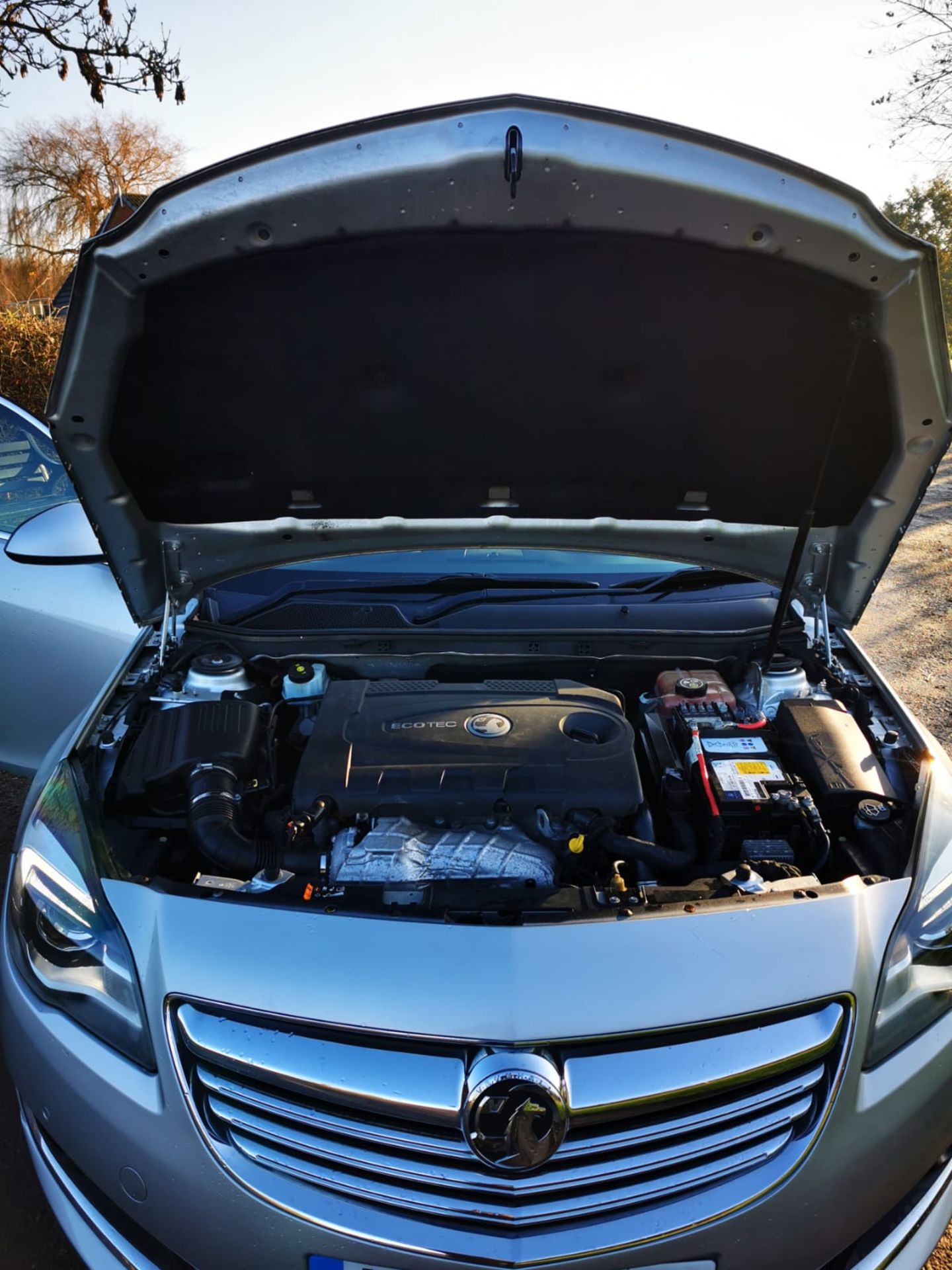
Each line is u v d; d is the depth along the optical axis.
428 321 1.76
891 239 1.51
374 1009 1.32
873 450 1.97
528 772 1.75
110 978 1.48
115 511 2.11
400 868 1.60
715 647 2.45
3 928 1.72
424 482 2.21
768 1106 1.35
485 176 1.44
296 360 1.83
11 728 3.09
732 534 2.34
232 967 1.39
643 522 2.35
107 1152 1.40
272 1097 1.33
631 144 1.41
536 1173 1.27
